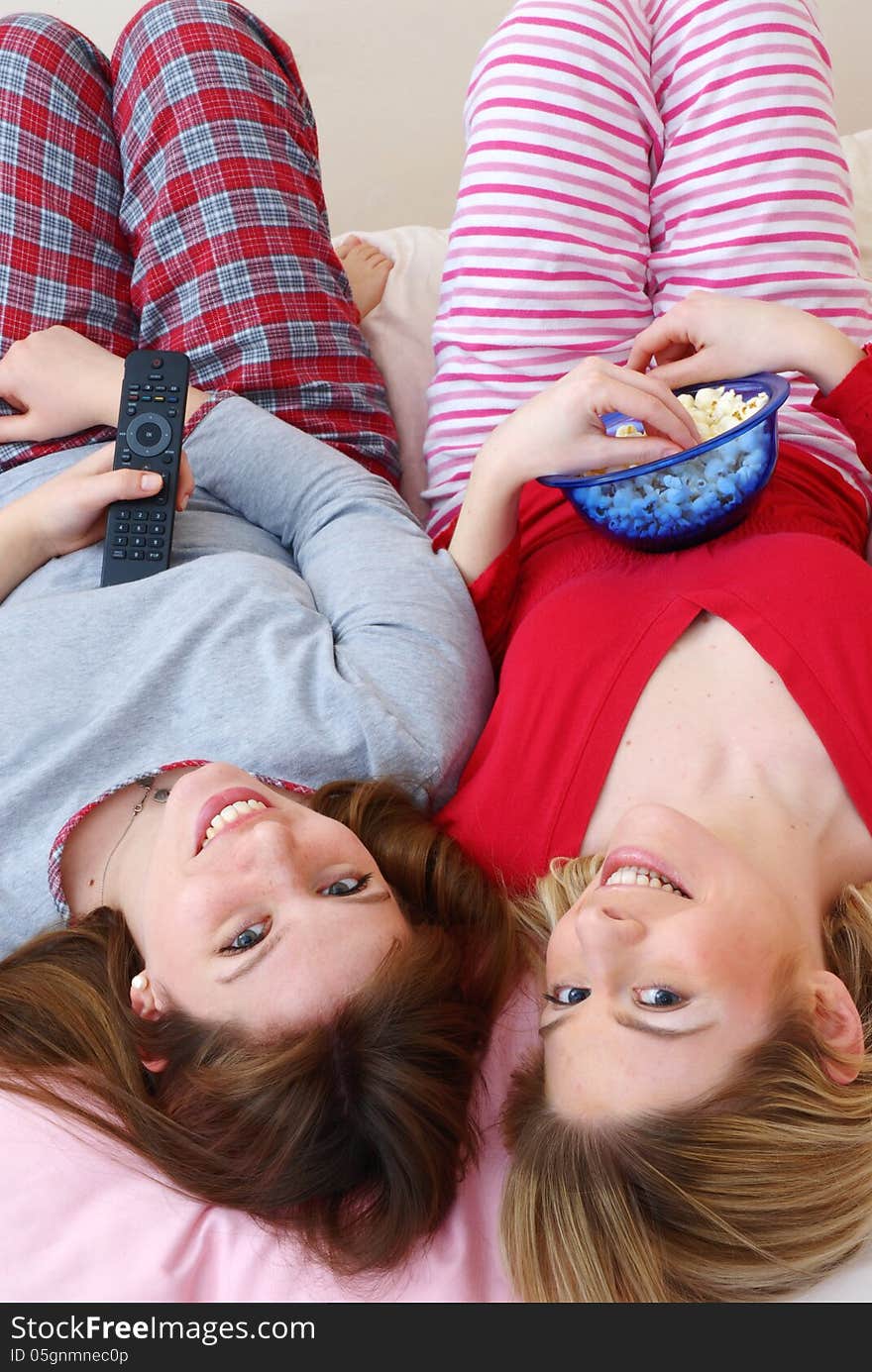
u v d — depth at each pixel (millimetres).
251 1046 845
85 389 1300
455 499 1353
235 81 1404
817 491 1214
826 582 1033
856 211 1649
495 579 1186
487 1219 876
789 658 997
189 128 1378
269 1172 827
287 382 1390
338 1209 842
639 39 1343
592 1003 836
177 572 1152
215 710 1062
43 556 1227
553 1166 803
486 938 981
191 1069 873
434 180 2293
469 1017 915
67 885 1043
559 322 1320
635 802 1001
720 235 1301
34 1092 926
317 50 2205
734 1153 784
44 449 1346
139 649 1109
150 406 1170
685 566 1102
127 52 1439
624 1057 802
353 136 2266
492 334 1327
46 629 1109
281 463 1287
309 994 845
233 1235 846
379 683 1086
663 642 1038
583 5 1291
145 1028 921
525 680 1079
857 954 920
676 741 1007
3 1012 977
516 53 1299
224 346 1374
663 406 1034
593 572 1153
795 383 1300
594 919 806
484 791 1055
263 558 1201
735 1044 803
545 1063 867
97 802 1031
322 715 1062
